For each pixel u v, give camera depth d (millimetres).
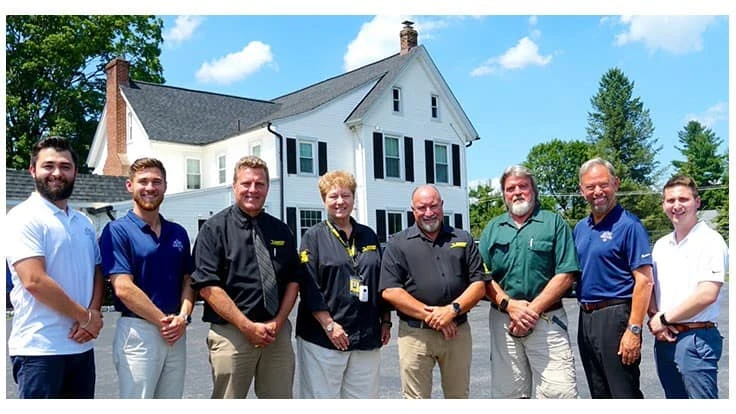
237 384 4391
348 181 4688
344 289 4574
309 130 22141
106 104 26734
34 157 4094
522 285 4668
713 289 4164
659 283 4523
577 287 4734
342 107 23109
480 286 4633
